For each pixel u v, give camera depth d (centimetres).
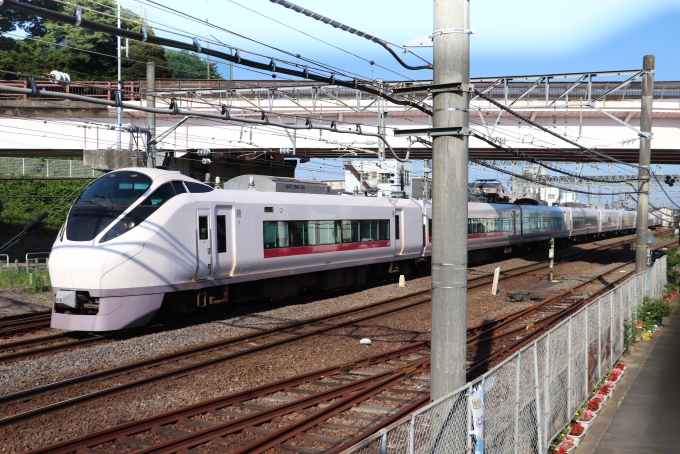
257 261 1684
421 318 1662
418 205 2609
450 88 646
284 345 1287
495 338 1423
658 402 990
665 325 1725
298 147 2820
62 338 1348
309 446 735
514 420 682
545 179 4412
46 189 3928
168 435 755
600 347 1069
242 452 686
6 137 2862
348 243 2117
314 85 2262
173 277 1411
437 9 653
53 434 751
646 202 2069
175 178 1472
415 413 491
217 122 2783
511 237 3622
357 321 1573
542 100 2572
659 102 2544
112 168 2709
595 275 2867
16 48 4147
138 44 4756
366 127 2800
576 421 880
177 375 1027
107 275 1284
